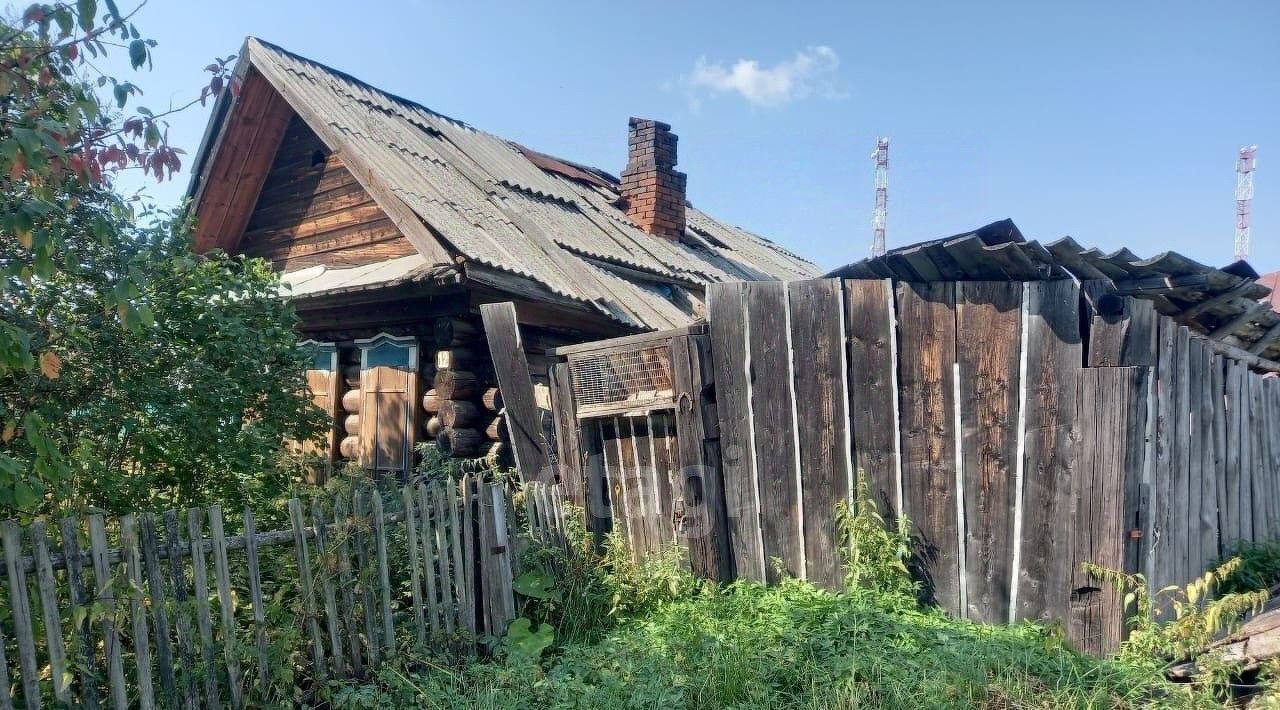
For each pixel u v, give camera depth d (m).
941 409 4.67
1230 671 3.74
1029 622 4.33
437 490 4.50
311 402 5.33
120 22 2.96
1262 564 4.94
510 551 4.86
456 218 7.28
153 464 4.33
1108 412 4.20
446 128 10.33
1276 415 5.90
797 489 5.05
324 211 8.95
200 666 3.38
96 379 3.95
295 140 9.16
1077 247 4.02
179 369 4.38
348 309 7.98
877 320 4.84
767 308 5.14
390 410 7.61
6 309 3.63
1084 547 4.25
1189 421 4.70
